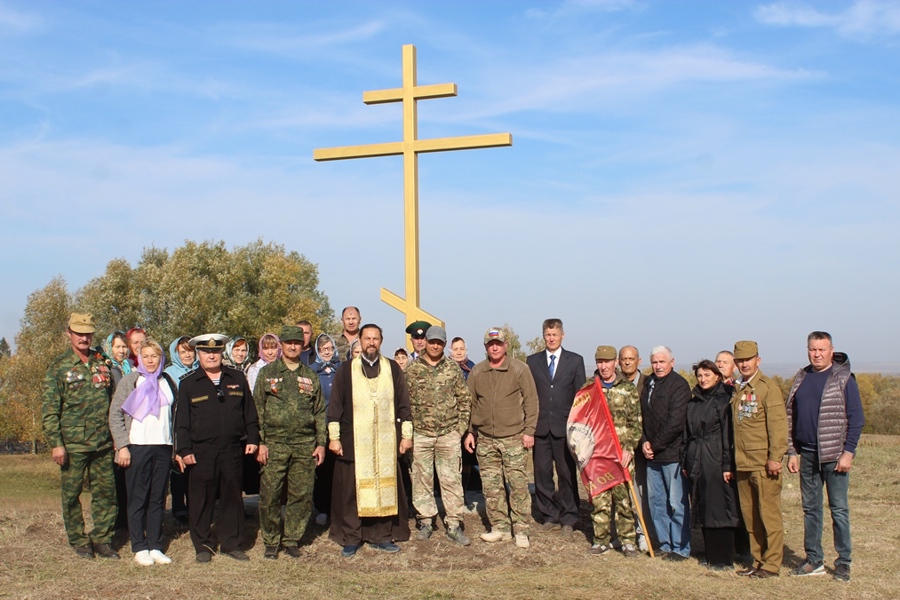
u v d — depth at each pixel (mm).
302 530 7691
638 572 7266
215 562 7391
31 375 37031
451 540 8016
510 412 8031
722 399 7562
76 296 40906
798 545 8656
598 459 7984
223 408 7469
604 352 8109
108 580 6703
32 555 7379
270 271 40312
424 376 8031
